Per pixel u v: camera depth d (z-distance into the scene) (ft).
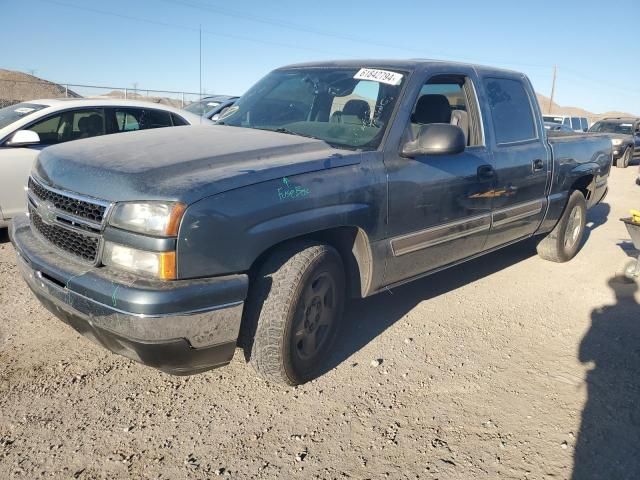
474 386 10.92
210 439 8.87
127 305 7.95
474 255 14.57
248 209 8.78
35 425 8.93
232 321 8.74
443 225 12.67
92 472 8.00
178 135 11.33
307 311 10.02
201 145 10.32
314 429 9.27
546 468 8.60
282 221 9.25
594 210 30.73
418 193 11.76
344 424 9.46
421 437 9.22
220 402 9.89
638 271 17.56
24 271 9.82
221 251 8.51
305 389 10.45
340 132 11.89
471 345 12.73
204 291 8.29
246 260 8.83
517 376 11.40
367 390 10.55
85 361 10.98
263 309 9.51
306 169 9.82
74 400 9.68
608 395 10.78
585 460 8.82
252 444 8.81
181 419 9.34
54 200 9.55
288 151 10.44
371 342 12.56
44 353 11.17
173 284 8.14
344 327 13.28
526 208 15.72
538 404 10.37
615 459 8.88
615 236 23.81
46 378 10.28
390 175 11.14
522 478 8.36
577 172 18.19
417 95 12.24
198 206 8.25
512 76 15.88
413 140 11.85
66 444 8.54
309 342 10.28
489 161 13.87
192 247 8.21
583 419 9.94
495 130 14.47
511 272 18.26
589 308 15.37
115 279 8.25
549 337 13.39
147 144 10.41
